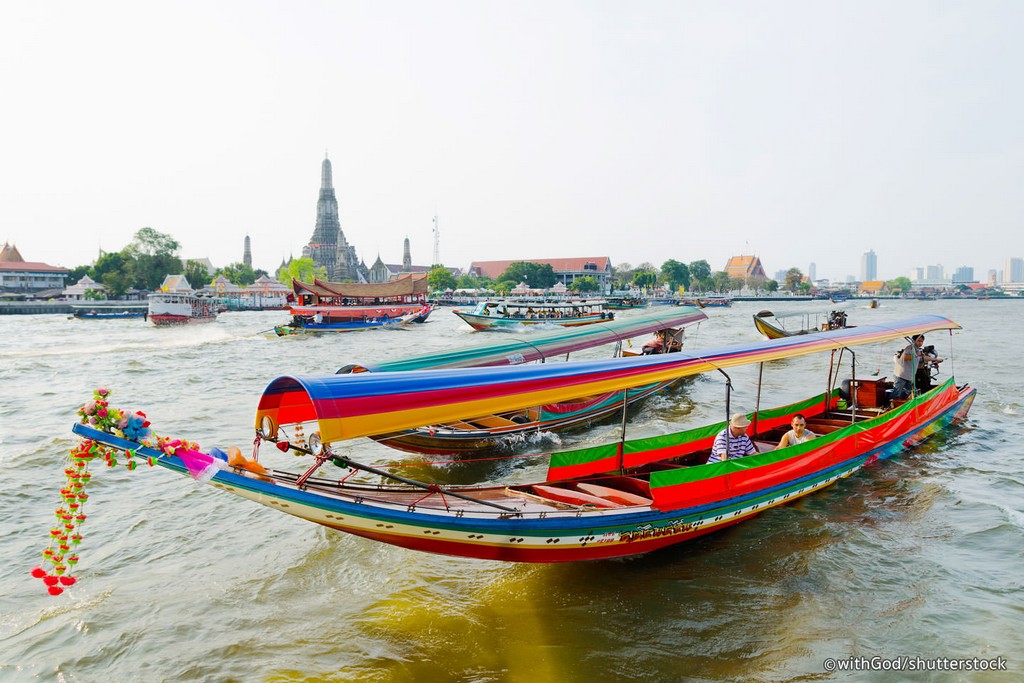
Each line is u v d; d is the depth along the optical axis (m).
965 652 6.38
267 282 127.00
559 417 15.21
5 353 34.50
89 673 6.23
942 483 11.24
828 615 7.11
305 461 13.04
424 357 12.21
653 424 16.77
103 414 5.74
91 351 36.12
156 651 6.56
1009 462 12.55
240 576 8.12
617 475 9.39
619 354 22.47
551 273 141.38
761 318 36.59
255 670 6.26
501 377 7.26
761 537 9.04
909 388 14.09
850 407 14.51
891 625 6.90
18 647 6.63
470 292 136.75
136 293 104.50
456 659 6.40
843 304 85.88
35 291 106.75
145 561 8.55
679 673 6.14
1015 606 7.25
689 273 185.00
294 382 6.41
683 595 7.54
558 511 7.38
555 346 14.74
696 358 9.29
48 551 5.73
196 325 63.72
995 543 8.84
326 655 6.49
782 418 12.69
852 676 6.04
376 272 186.75
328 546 8.93
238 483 5.98
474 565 8.34
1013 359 29.78
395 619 7.11
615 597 7.50
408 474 12.48
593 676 6.11
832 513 9.91
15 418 17.80
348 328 54.22
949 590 7.61
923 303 170.62
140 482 11.66
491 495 8.16
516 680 6.07
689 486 8.08
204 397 21.23
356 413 6.04
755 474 8.98
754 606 7.30
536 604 7.38
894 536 9.08
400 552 8.72
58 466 12.67
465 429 13.28
